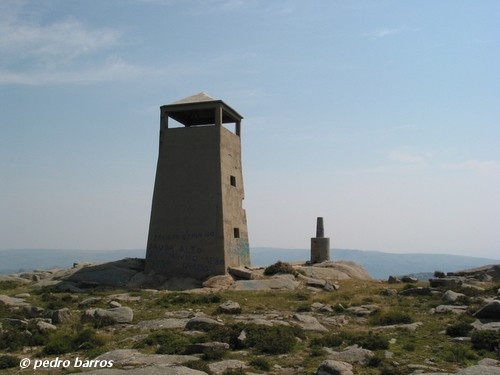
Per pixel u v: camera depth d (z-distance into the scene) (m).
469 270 37.53
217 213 33.94
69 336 16.55
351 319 20.48
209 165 34.81
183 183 35.00
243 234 37.75
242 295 26.47
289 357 14.08
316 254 43.50
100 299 25.52
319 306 23.09
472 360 13.84
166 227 34.66
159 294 27.38
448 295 23.80
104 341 16.17
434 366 13.16
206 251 33.56
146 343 15.70
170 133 35.94
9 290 31.20
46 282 33.62
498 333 15.44
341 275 36.97
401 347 15.18
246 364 13.28
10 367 13.78
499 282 30.31
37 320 19.48
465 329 16.72
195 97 36.94
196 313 21.36
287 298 25.67
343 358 13.77
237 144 38.81
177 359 13.77
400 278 37.16
